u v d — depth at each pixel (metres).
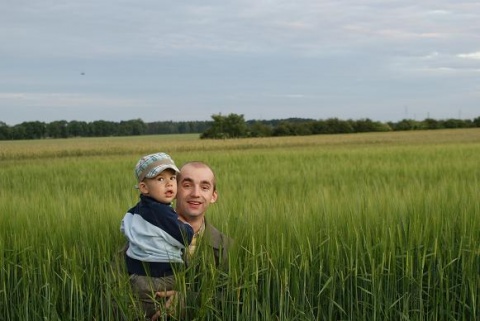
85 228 4.44
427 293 4.22
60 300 4.29
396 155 22.12
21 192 11.50
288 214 4.52
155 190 3.62
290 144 47.81
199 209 3.79
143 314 3.83
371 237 4.40
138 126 114.69
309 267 4.16
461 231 4.43
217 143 50.69
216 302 3.96
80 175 16.41
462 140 48.44
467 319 4.24
